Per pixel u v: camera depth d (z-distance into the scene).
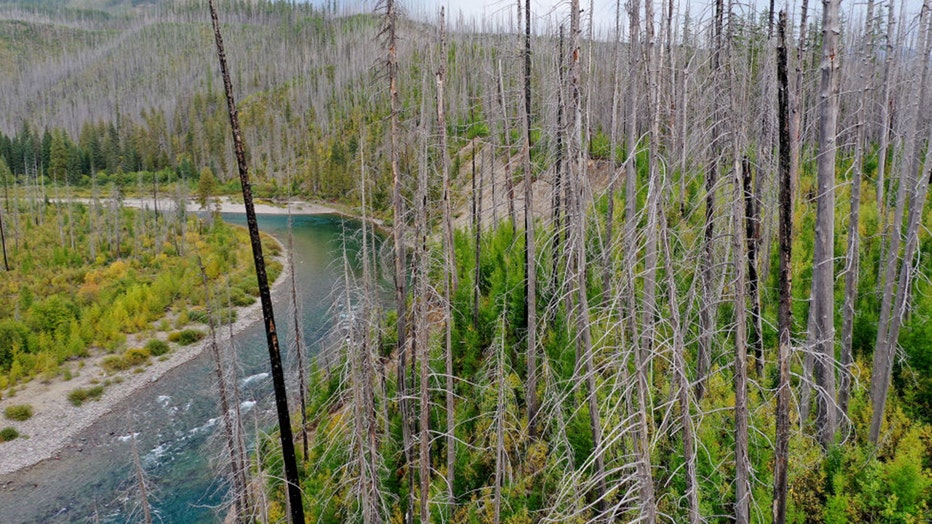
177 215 68.44
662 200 8.05
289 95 129.12
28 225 61.78
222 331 38.47
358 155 16.03
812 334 11.47
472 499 15.98
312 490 16.83
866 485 11.07
